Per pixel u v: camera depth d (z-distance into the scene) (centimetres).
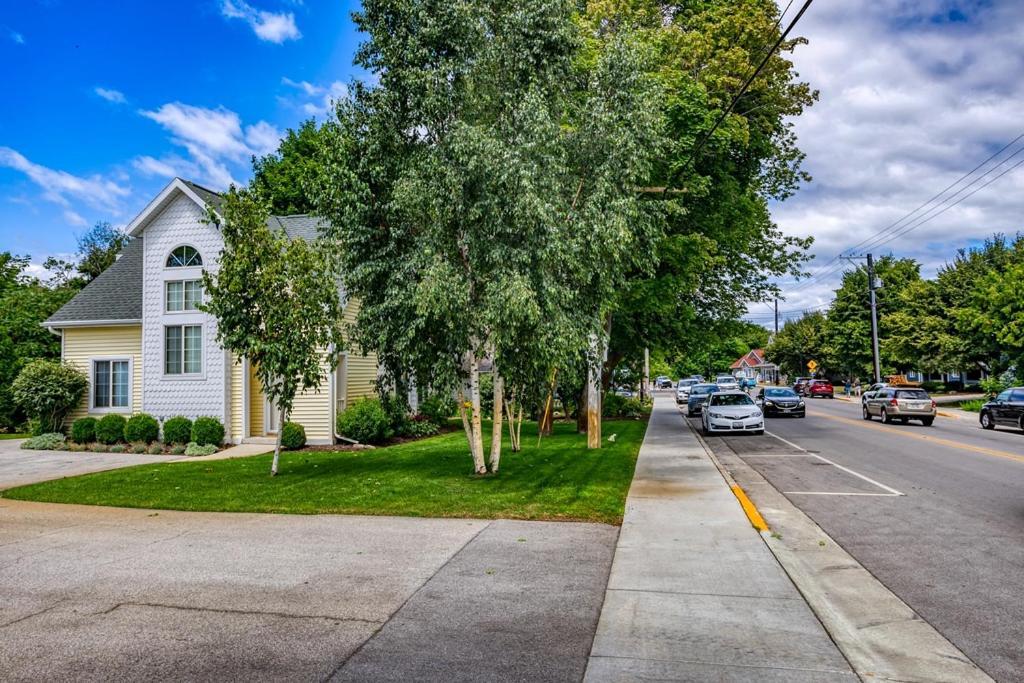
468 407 1828
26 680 433
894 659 463
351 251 1256
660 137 1352
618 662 454
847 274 6072
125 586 627
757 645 482
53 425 2186
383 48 1207
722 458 1673
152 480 1310
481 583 626
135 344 2220
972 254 4869
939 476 1307
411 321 1211
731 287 2672
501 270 1106
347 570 672
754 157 2444
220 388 2069
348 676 436
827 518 936
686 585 616
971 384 5753
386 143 1252
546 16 1205
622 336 2488
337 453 1828
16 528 890
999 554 740
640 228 1377
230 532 850
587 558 709
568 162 1268
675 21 2334
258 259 1292
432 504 1005
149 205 2106
